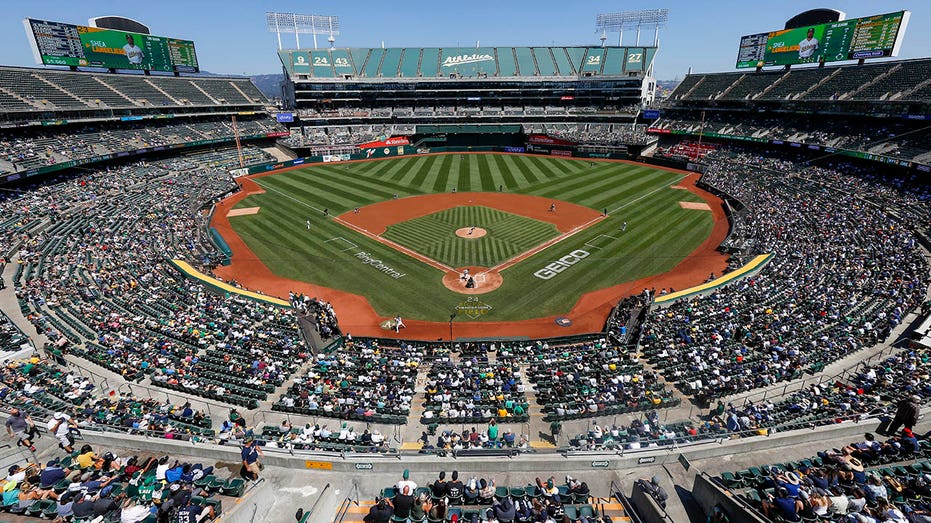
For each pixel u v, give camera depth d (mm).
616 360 26328
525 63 114062
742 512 11719
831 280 35125
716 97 91125
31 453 16688
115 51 80625
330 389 23000
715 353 25844
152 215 53531
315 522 12531
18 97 64250
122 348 26359
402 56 115875
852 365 24500
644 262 43625
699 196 65312
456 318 34562
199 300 33469
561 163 90812
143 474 14742
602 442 17859
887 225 45781
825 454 15312
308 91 107688
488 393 22625
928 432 16859
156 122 85438
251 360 25844
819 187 61062
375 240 49375
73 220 50469
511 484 15414
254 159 89188
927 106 60656
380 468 15852
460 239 49344
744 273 38688
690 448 16281
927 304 29719
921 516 11664
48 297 32938
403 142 104125
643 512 13531
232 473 15453
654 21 110875
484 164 90875
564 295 37688
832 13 76000
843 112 70250
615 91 108875
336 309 35844
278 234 51625
